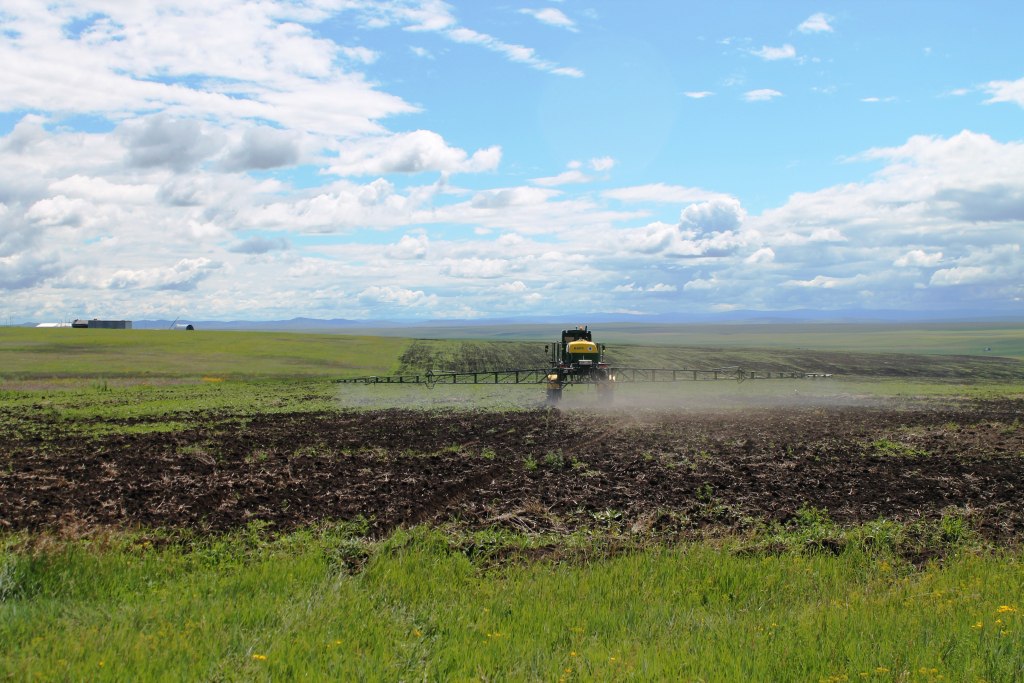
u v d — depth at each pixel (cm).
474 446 2755
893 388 6544
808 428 3331
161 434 3178
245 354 10181
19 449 2717
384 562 1242
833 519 1627
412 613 1023
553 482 2036
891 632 912
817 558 1291
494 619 995
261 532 1488
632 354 11644
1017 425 3506
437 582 1164
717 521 1606
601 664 833
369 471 2206
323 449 2688
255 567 1218
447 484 2005
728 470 2216
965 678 787
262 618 980
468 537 1456
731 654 853
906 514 1675
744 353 12625
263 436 3091
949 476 2152
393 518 1622
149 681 783
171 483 2016
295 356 10088
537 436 3044
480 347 12494
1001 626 913
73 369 8081
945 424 3522
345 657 844
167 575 1199
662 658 842
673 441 2873
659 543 1405
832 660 834
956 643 869
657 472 2177
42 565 1173
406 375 8019
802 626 935
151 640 884
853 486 1988
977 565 1234
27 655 846
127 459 2459
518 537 1457
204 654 853
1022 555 1327
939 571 1226
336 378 7444
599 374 4506
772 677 802
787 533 1491
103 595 1094
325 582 1147
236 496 1836
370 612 1011
